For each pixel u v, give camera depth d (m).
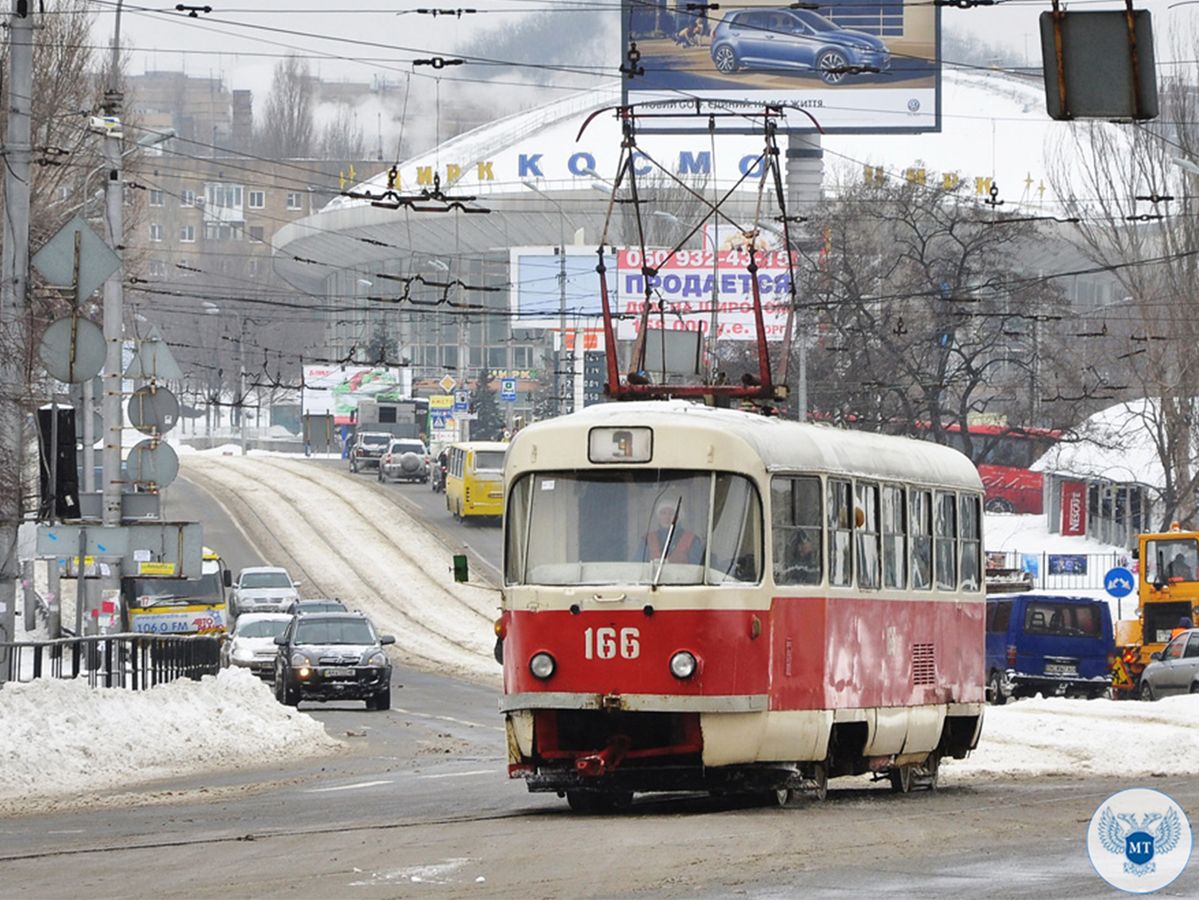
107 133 111.75
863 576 53.12
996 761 71.00
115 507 90.38
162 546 77.94
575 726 48.06
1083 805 48.03
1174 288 183.75
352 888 32.19
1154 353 184.12
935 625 58.56
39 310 88.50
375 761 75.00
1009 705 101.94
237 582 174.88
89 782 64.56
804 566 49.56
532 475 48.47
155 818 49.06
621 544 47.41
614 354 59.72
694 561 46.91
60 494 75.88
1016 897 29.70
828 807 48.81
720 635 46.53
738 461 47.44
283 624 136.75
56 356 72.94
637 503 47.56
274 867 35.62
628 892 31.05
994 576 144.25
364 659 110.12
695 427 47.56
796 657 48.72
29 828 46.97
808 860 35.12
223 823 46.81
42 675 73.06
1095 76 40.81
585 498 47.88
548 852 37.09
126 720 72.62
